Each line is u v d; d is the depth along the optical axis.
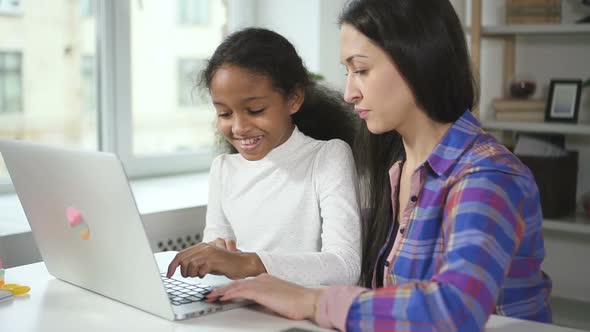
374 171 1.36
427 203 1.15
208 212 1.65
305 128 1.62
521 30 2.54
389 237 1.28
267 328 1.03
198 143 2.86
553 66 2.75
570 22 2.70
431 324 0.89
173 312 1.06
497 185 0.99
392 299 0.93
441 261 1.01
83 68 2.48
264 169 1.54
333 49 2.80
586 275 2.73
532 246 1.09
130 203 1.01
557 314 2.55
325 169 1.47
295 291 1.06
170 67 2.71
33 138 2.37
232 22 2.89
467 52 1.16
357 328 0.95
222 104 1.43
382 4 1.10
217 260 1.18
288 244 1.50
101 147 2.55
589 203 2.58
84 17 2.46
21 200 1.30
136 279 1.09
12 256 1.79
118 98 2.55
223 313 1.10
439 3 1.12
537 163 2.54
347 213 1.40
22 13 2.29
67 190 1.13
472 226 0.94
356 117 1.66
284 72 1.45
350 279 1.30
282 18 2.88
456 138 1.13
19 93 2.31
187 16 2.74
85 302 1.18
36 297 1.22
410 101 1.13
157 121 2.70
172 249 2.11
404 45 1.09
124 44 2.54
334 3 2.75
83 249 1.18
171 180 2.64
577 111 2.53
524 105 2.61
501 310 1.14
